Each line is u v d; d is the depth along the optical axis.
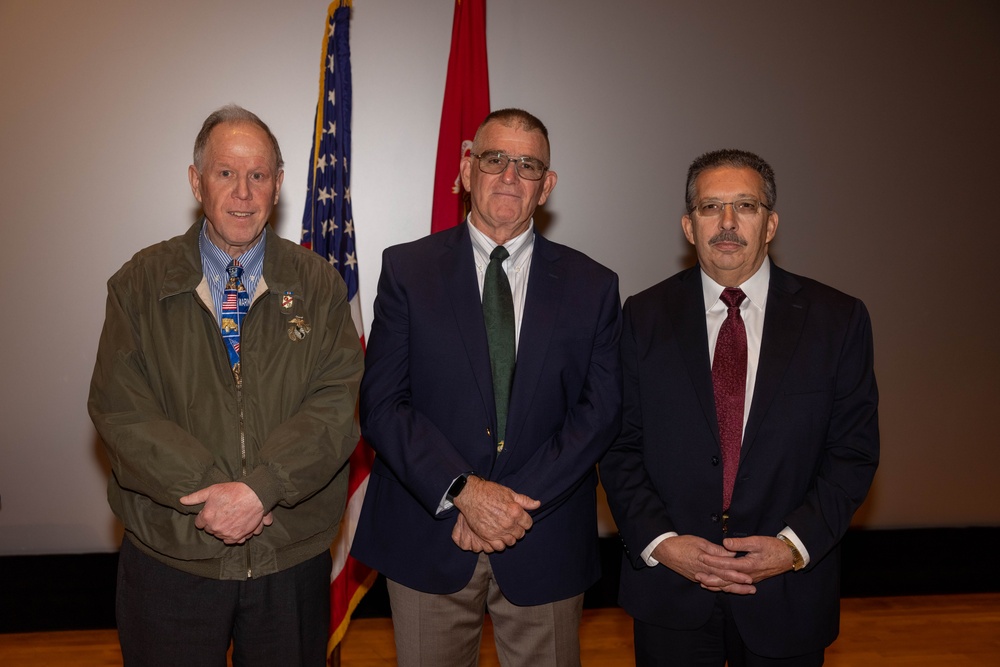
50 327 3.55
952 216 4.06
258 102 3.62
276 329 1.88
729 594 1.84
